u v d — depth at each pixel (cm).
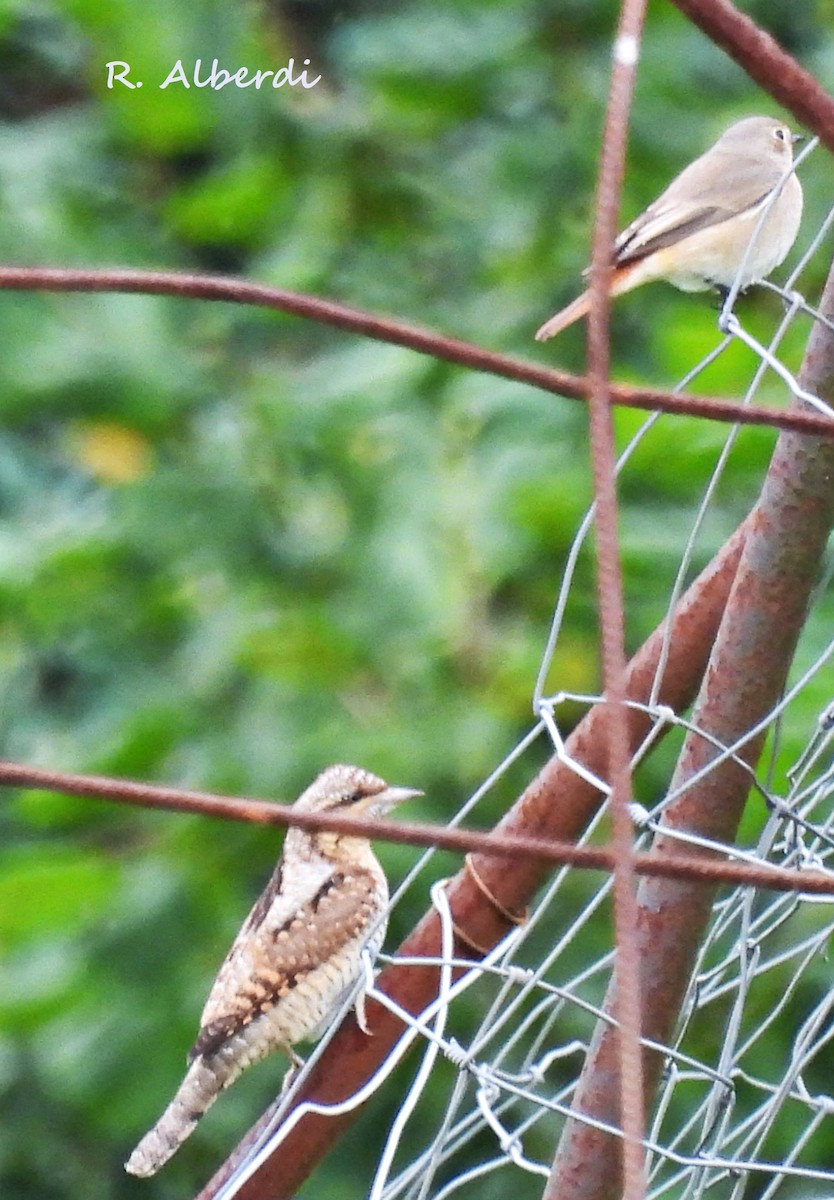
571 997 654
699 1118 877
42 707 1222
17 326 1279
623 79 417
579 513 1109
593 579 1128
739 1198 689
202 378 1296
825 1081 964
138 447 1281
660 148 1414
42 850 1067
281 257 1434
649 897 681
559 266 1406
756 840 874
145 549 1219
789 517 645
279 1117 689
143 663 1202
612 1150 680
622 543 1024
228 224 1438
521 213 1442
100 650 1200
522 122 1484
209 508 1223
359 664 1129
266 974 855
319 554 1212
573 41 1512
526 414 1203
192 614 1199
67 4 1466
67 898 1034
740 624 661
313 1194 1015
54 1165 1084
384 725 1099
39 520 1303
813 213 1261
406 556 1143
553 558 1133
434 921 697
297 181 1480
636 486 1049
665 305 1329
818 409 632
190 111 1476
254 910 883
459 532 1148
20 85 1616
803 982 949
